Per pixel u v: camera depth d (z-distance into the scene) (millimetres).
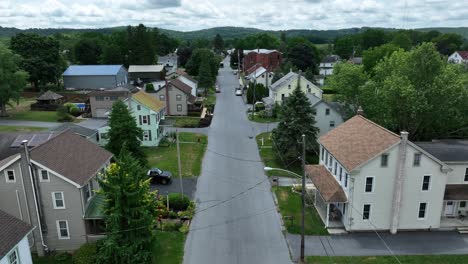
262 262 26125
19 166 25719
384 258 26500
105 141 50656
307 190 37438
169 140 54594
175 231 30250
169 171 42562
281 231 30328
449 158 32719
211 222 31672
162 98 70062
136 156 41000
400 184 29047
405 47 120812
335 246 28172
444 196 31484
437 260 26266
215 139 55719
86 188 28422
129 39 119312
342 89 52812
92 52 120125
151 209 27750
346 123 38344
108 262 24672
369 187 29391
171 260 26266
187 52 147500
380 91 47406
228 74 139750
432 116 44656
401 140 28281
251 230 30422
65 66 103562
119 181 24562
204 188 38344
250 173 42531
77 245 27828
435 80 42812
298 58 119750
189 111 71938
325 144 36156
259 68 102625
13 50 89000
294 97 45062
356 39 179125
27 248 22359
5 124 61938
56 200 26703
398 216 29984
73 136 32750
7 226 21125
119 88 76938
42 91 90500
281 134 45844
